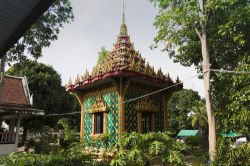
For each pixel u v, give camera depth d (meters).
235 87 11.60
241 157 10.43
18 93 21.50
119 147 9.91
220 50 14.20
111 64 15.45
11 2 3.46
